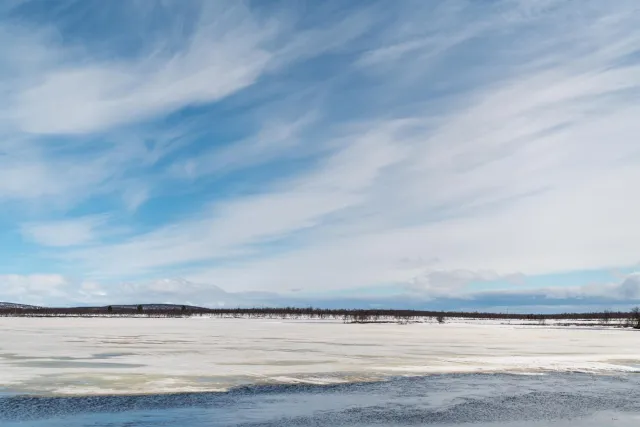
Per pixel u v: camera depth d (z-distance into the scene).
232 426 17.92
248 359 36.62
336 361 36.09
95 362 33.97
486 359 38.62
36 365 32.25
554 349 48.28
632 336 73.25
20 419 18.56
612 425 18.88
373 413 20.20
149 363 33.66
